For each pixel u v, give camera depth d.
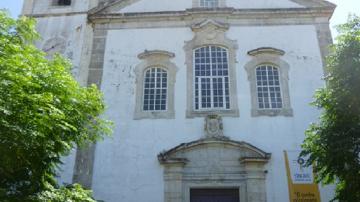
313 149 11.03
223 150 14.22
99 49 16.53
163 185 13.86
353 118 10.41
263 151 13.97
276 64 15.80
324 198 13.46
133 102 15.38
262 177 13.75
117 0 17.39
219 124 14.59
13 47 8.54
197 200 13.91
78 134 10.37
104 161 14.38
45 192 8.80
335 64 11.01
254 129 14.56
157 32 16.73
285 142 14.33
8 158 7.73
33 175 8.98
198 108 15.28
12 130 7.45
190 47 16.28
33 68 8.87
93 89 11.13
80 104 10.37
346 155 10.10
